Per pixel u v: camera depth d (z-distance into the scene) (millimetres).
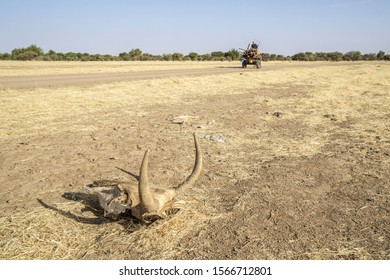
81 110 12695
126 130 9766
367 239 4227
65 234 4324
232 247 4082
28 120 10867
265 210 4969
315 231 4406
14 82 21703
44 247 4062
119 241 4195
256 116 11812
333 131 9688
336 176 6273
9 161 7090
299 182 5996
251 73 30500
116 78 25125
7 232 4336
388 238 4246
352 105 13852
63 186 5844
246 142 8539
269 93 18344
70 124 10453
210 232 4395
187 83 21734
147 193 3936
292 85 22547
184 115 11977
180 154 7617
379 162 7000
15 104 13234
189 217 4672
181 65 50219
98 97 15594
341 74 31391
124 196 4418
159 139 8836
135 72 32438
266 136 9125
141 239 4207
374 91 18266
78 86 19562
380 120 11023
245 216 4793
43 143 8406
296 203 5188
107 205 4547
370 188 5730
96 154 7586
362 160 7148
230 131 9641
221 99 16016
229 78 25438
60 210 4926
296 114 12164
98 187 4953
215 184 5926
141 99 15500
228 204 5164
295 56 101188
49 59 72312
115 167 6770
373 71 35188
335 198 5363
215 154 7602
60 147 8086
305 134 9352
